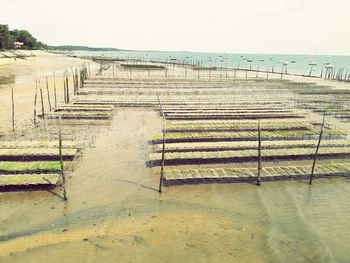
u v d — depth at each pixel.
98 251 18.00
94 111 48.16
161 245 18.67
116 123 43.53
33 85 71.69
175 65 159.12
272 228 20.56
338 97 66.94
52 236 19.23
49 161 29.56
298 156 32.59
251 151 31.97
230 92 71.81
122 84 80.00
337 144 34.97
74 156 30.81
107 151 32.72
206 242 19.05
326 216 22.06
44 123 40.88
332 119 48.53
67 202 22.95
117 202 23.14
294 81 95.31
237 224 20.94
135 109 52.44
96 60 170.25
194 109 51.88
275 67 176.62
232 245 18.83
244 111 50.97
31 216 21.16
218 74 114.50
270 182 26.75
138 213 21.88
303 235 19.91
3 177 25.09
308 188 25.98
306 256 18.03
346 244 19.17
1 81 75.06
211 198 24.03
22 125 40.78
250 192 25.08
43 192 24.22
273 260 17.62
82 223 20.59
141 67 132.25
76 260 17.30
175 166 29.58
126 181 26.36
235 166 29.98
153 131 40.06
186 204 23.14
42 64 125.25
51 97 59.75
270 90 75.31
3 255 17.48
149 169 28.73
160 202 23.30
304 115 50.28
